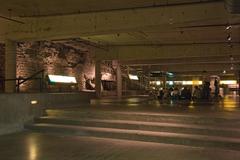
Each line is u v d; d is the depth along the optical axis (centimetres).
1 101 891
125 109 1066
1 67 1489
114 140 784
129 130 824
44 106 1055
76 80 2105
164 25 1154
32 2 1107
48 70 1802
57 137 834
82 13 1252
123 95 2645
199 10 1090
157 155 627
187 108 1148
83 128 862
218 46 1959
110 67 2625
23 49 1603
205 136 738
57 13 1266
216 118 808
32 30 1325
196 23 1189
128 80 3020
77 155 633
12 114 923
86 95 1421
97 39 1844
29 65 1645
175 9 1122
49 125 926
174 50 2031
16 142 770
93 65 2348
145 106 1260
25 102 970
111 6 1156
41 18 1312
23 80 1259
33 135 866
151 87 3484
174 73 3972
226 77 4603
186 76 4166
